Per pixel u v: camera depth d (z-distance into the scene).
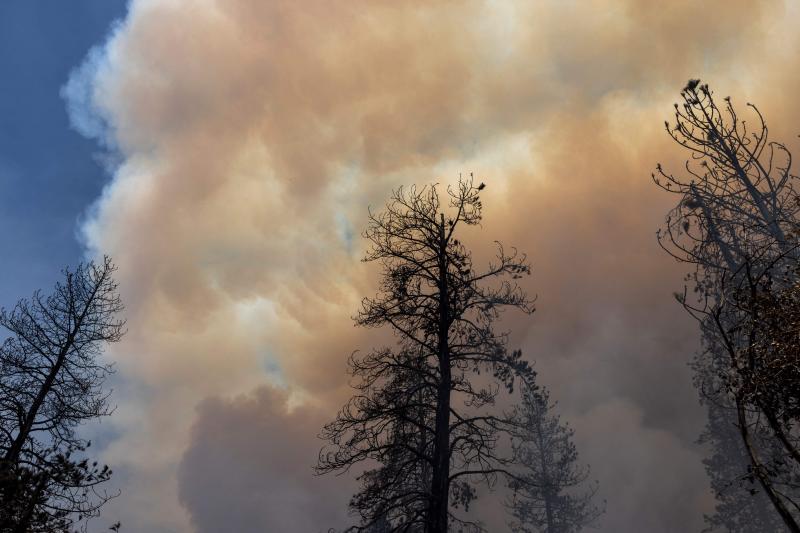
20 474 10.88
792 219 10.24
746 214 11.16
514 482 14.95
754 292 5.91
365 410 14.02
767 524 28.11
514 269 15.18
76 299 17.81
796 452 5.11
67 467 11.62
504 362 14.86
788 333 5.49
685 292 6.22
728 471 30.30
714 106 11.64
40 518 10.74
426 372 14.68
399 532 13.45
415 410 14.91
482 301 15.30
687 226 11.98
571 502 29.33
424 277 15.55
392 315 15.35
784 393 5.50
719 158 11.52
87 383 16.81
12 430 14.63
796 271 6.32
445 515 12.52
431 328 15.09
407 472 14.50
